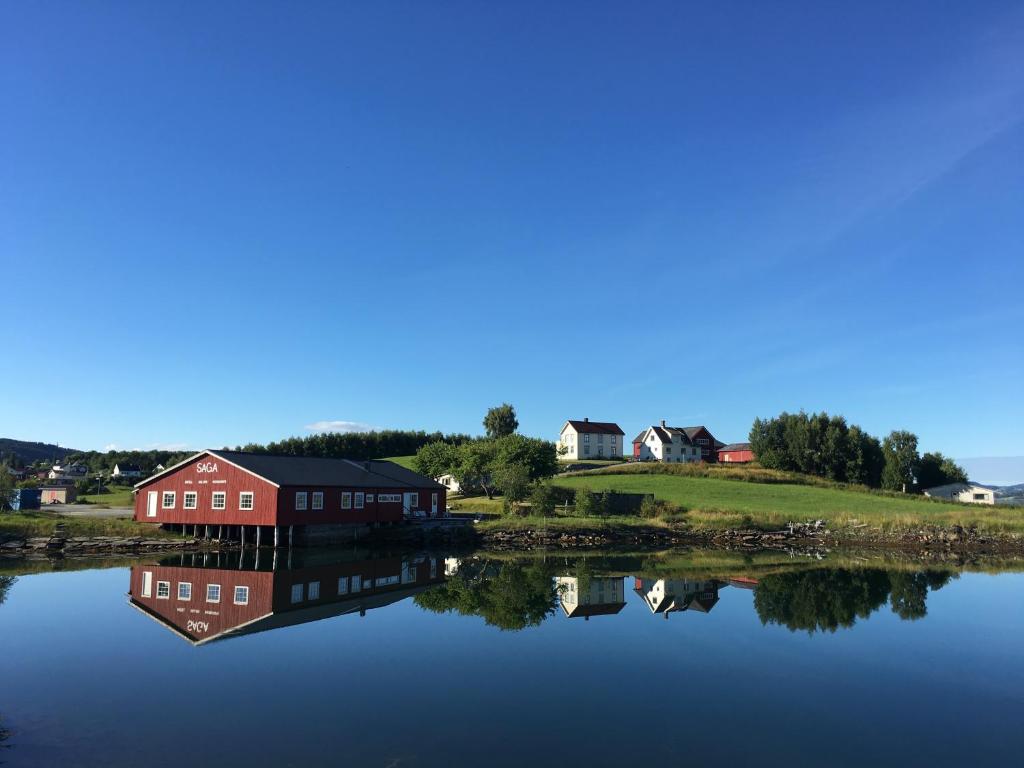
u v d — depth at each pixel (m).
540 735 11.45
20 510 53.59
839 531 52.62
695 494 68.31
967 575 32.88
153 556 37.72
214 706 12.80
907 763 10.59
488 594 25.81
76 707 12.68
